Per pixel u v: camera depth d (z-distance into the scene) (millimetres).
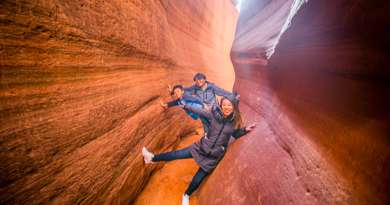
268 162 1889
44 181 1262
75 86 1569
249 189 1918
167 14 5848
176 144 4691
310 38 1667
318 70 1630
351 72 1216
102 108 1908
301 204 1266
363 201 912
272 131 2172
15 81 1100
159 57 3898
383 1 878
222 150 2568
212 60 13078
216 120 2527
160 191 3020
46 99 1296
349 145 1105
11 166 1051
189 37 8688
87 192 1672
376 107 1018
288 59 2217
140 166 2785
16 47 1104
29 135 1157
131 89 2604
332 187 1106
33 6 1184
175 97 4492
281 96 2314
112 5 2170
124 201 2428
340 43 1274
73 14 1539
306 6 1656
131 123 2518
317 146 1363
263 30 4461
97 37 1872
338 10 1237
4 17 1023
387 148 896
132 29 2686
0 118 1007
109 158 1999
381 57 969
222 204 2166
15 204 1081
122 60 2439
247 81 4629
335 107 1327
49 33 1316
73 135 1506
